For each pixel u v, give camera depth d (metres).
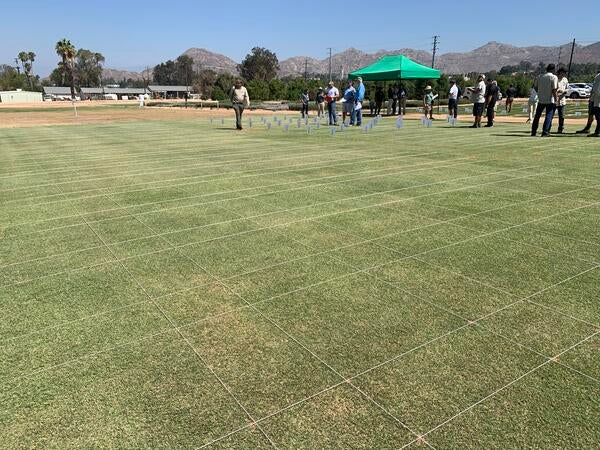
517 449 1.98
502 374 2.48
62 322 3.07
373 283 3.60
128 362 2.63
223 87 68.81
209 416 2.20
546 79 12.48
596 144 11.06
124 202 6.23
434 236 4.66
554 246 4.34
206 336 2.88
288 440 2.05
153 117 29.50
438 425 2.12
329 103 18.80
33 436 2.09
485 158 9.35
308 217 5.38
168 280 3.70
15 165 9.58
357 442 2.03
